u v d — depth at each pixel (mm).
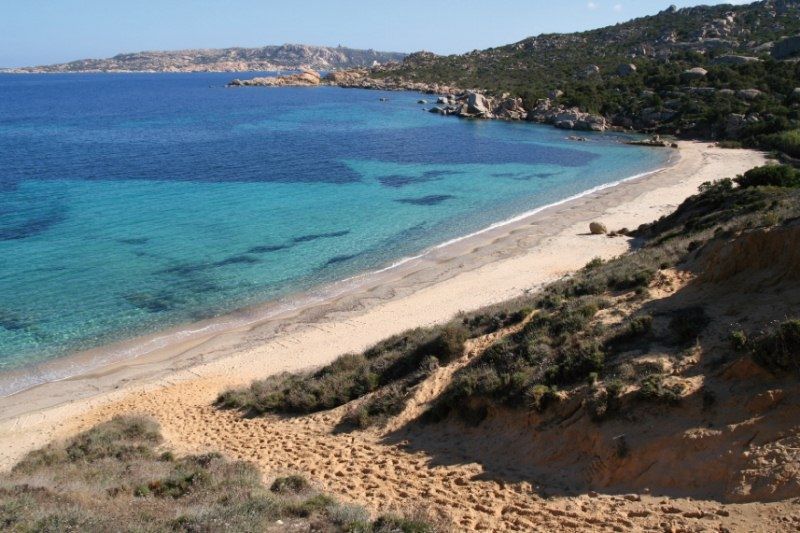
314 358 24594
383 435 15656
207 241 40344
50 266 34938
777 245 14648
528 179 61812
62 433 19484
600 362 13570
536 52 194250
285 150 78062
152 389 22688
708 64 124000
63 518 9602
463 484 12148
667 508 9617
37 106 143875
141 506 10672
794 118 81000
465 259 36625
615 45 177750
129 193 53562
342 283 33375
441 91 163875
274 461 14922
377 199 52938
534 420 13367
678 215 36625
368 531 9422
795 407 9922
